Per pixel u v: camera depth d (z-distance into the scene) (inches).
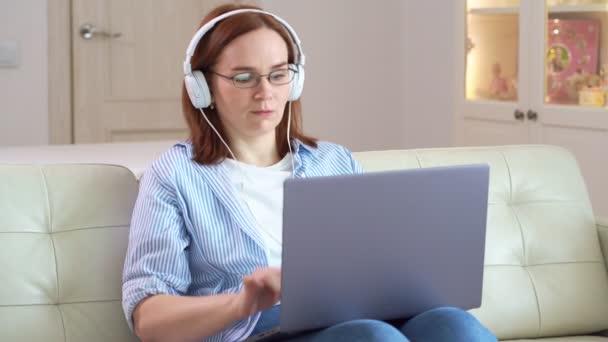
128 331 80.7
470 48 187.8
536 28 169.2
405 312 71.4
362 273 67.5
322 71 233.1
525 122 172.9
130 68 230.7
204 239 77.7
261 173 81.7
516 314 91.1
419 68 228.4
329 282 66.6
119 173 84.7
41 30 221.3
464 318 68.2
